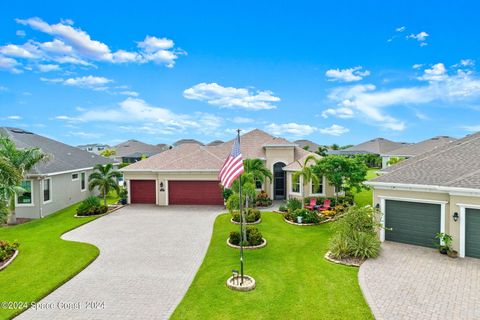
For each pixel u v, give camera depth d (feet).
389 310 28.76
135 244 51.39
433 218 46.55
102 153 215.10
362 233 43.78
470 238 42.42
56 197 79.61
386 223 51.08
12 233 58.95
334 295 32.01
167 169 86.22
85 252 46.83
